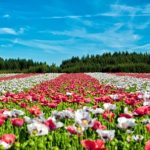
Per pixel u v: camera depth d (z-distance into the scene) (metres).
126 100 8.34
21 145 4.71
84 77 38.22
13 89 17.84
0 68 110.88
